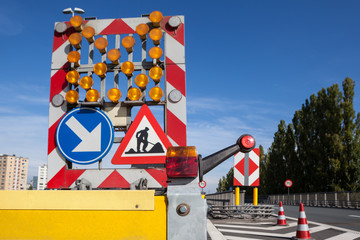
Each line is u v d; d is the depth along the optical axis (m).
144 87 3.21
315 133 43.88
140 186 2.80
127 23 3.55
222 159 2.17
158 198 1.81
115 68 3.41
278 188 55.38
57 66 3.51
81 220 1.82
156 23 3.39
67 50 3.54
